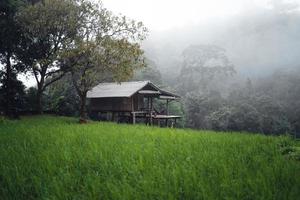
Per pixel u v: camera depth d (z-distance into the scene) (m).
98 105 40.19
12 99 37.25
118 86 39.62
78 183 6.22
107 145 10.53
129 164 7.42
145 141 11.97
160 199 5.06
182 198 5.30
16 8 33.94
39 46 36.25
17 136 13.61
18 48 36.09
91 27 32.78
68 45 33.56
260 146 10.95
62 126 19.45
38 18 33.47
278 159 8.09
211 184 5.82
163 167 7.39
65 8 32.94
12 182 6.21
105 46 29.75
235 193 5.24
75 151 9.33
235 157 8.38
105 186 5.84
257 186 5.51
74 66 31.91
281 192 5.15
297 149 9.73
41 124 21.59
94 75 30.39
